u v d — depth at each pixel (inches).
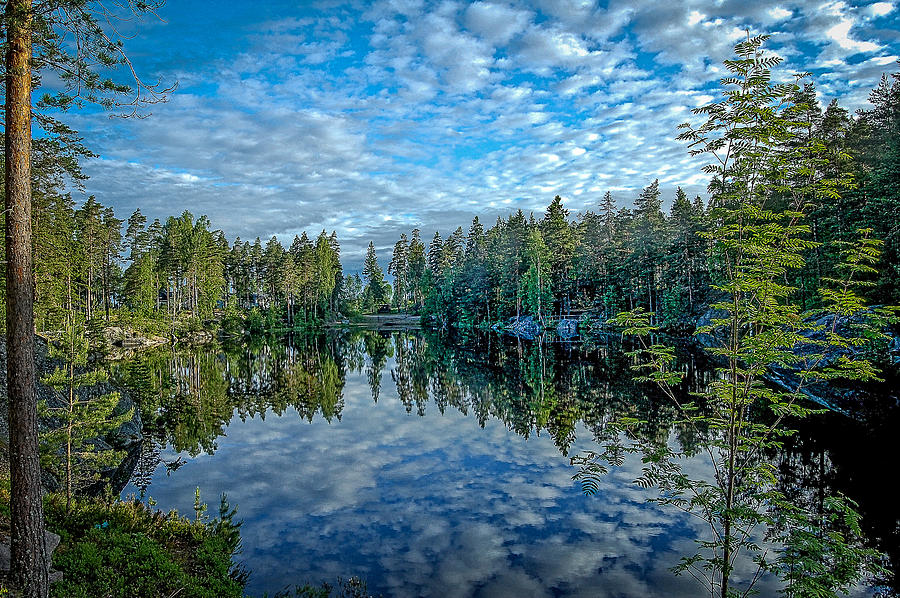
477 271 3034.0
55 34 265.0
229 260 3462.1
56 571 309.6
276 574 371.9
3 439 502.3
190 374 1411.2
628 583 352.2
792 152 218.7
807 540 215.3
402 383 1245.7
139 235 2701.8
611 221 2421.3
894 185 884.0
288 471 611.5
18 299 256.1
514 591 345.4
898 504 446.6
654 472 267.3
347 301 3924.7
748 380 243.6
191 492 544.7
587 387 1087.0
